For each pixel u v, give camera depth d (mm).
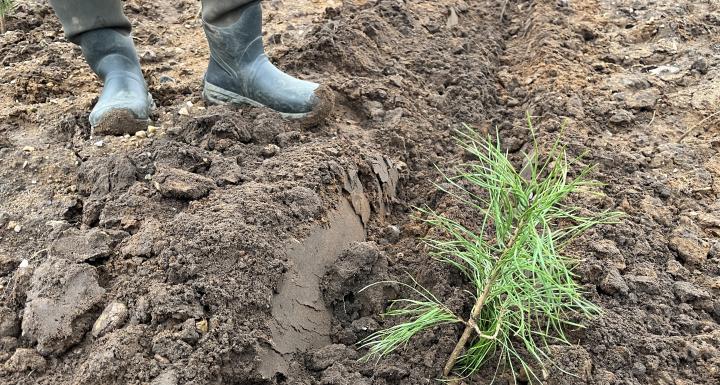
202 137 2363
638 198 2404
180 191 2135
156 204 2137
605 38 3168
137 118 2391
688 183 2490
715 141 2645
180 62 2840
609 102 2791
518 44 3223
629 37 3178
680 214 2395
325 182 2221
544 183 1827
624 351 1977
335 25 2887
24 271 1997
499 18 3393
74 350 1909
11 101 2551
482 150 2600
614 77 2932
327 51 2746
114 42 2439
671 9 3311
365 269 2105
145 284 1957
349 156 2344
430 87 2846
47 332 1899
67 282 1953
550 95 2799
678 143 2645
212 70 2512
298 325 2010
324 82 2637
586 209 2301
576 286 1970
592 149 2562
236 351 1882
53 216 2174
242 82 2473
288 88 2439
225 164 2250
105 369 1839
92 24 2379
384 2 3164
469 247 1975
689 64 2982
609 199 2361
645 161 2561
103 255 2021
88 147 2355
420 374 1954
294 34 2986
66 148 2369
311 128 2467
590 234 2234
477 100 2809
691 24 3197
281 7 3223
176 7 3225
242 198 2107
